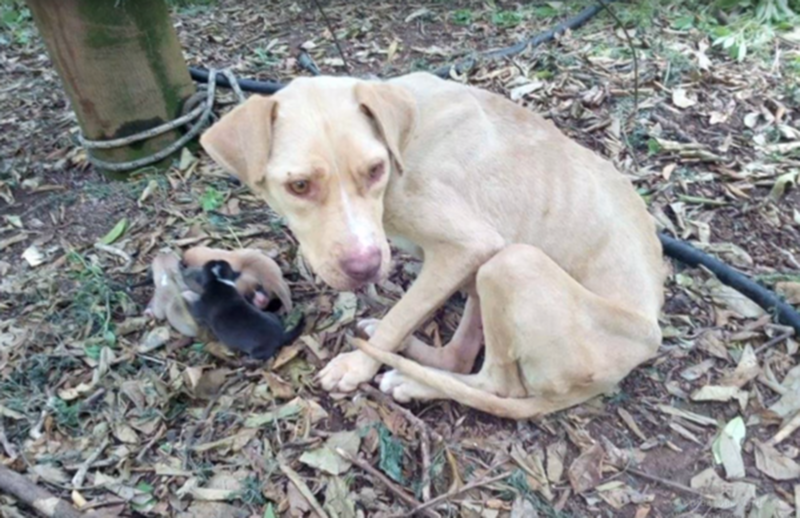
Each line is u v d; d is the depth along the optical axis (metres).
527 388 0.68
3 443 0.68
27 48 1.55
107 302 0.82
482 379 0.70
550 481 0.66
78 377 0.75
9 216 0.99
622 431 0.71
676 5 1.52
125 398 0.72
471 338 0.75
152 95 1.01
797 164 1.03
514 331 0.64
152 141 1.03
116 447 0.68
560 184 0.69
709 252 0.91
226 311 0.72
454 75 1.28
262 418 0.70
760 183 1.00
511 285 0.62
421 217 0.66
